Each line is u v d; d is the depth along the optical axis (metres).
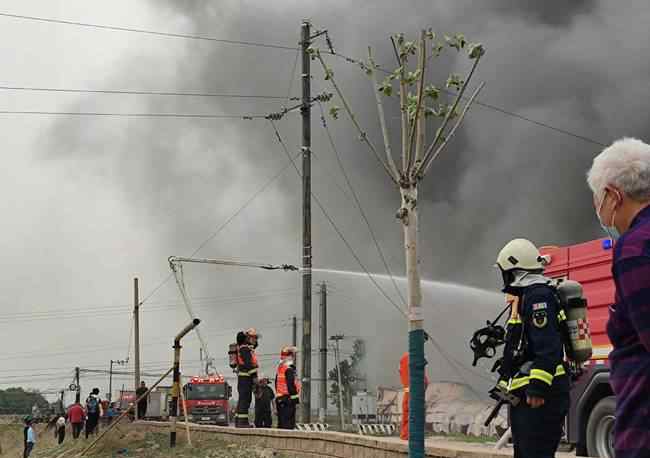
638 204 3.14
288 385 14.90
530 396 4.66
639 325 2.84
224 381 39.62
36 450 31.81
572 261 9.98
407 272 7.23
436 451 7.93
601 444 8.84
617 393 3.02
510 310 5.47
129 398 48.06
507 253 5.05
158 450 15.41
